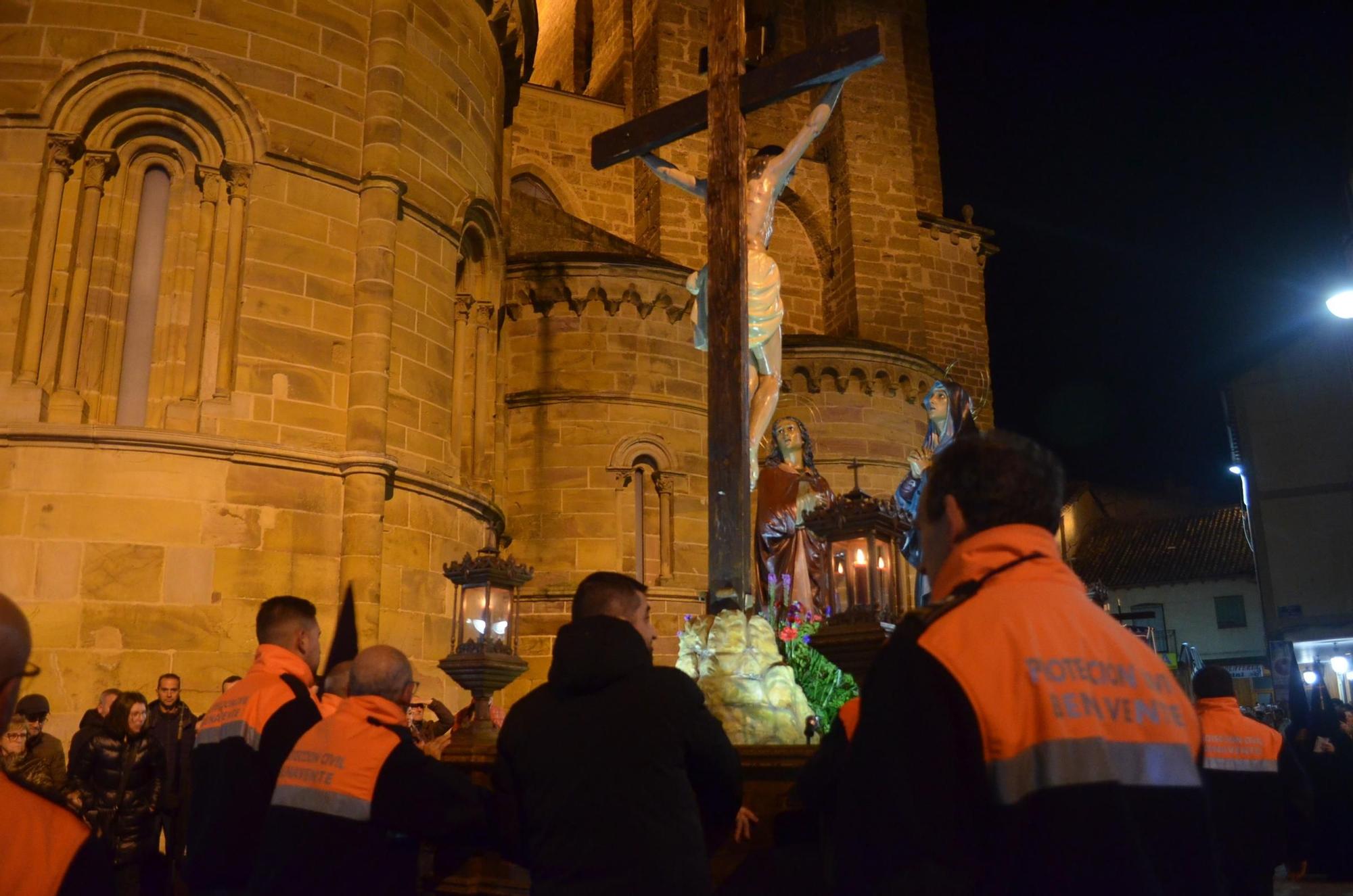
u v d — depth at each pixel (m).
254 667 5.20
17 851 2.13
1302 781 5.97
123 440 11.93
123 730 8.58
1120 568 40.91
